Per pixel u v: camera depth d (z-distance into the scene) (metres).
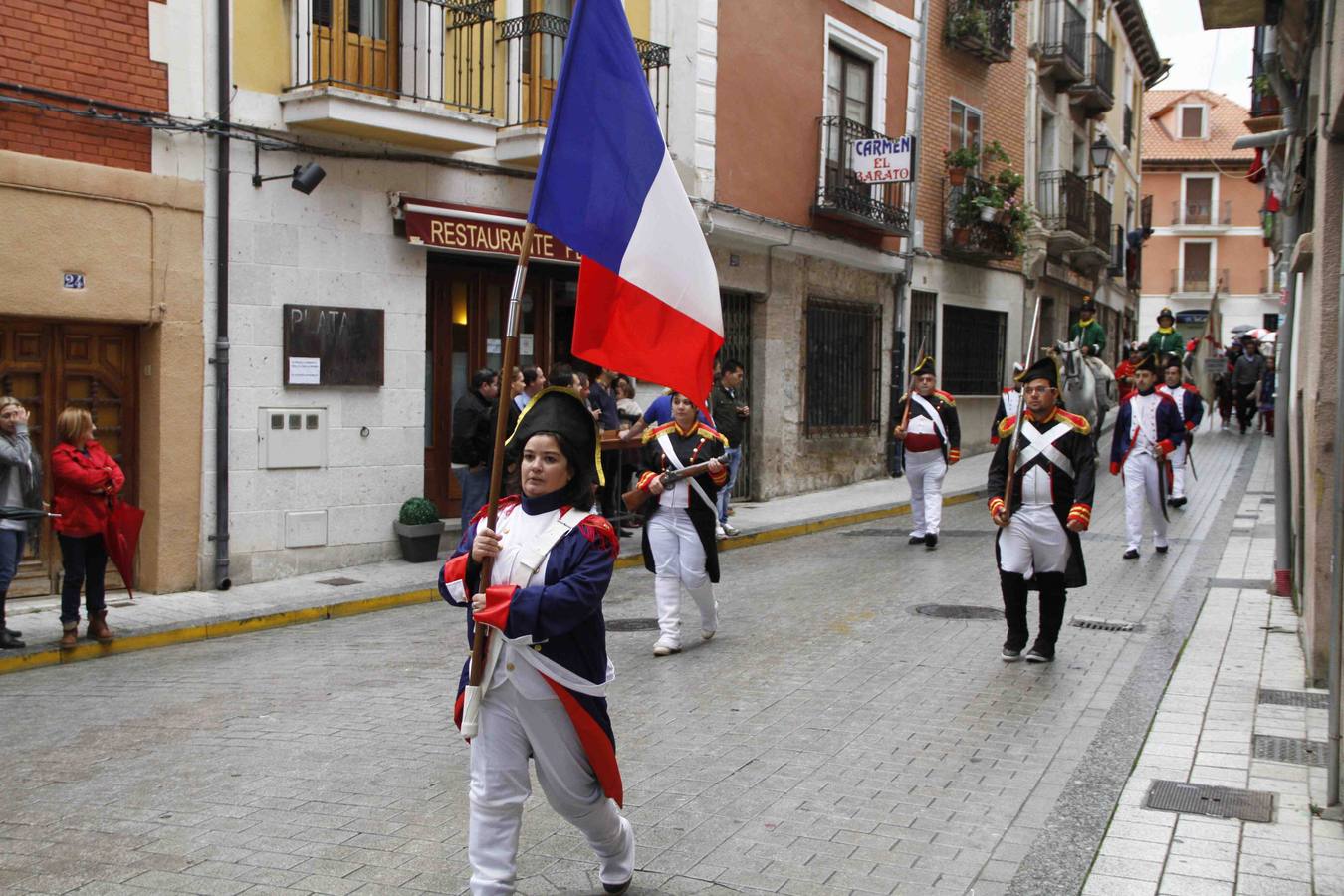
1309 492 7.40
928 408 13.31
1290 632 8.61
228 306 10.73
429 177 12.26
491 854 3.74
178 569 10.48
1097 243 29.97
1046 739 6.24
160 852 4.81
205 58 10.52
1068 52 27.30
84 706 7.23
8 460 8.21
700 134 15.62
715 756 5.99
